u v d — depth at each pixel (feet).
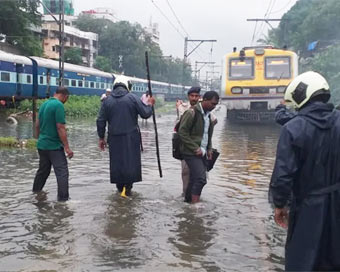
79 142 39.78
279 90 56.80
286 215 9.43
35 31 185.06
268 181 22.99
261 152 34.17
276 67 57.47
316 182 8.61
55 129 18.16
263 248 13.21
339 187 8.55
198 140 17.72
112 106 18.72
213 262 12.09
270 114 60.75
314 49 118.11
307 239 8.48
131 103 18.72
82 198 18.63
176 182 22.22
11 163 27.09
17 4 136.05
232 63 58.59
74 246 13.09
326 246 8.56
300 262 8.48
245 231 14.76
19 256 12.27
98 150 34.09
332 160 8.61
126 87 19.40
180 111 27.86
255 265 11.95
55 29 214.48
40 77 89.15
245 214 16.72
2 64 76.28
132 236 14.02
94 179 22.58
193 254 12.64
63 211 16.65
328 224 8.55
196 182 17.84
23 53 143.02
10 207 17.11
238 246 13.35
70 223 15.23
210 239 13.92
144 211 16.85
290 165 8.54
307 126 8.64
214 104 17.85
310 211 8.55
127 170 18.66
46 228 14.67
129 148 18.67
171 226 15.14
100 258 12.20
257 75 57.52
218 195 19.69
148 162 28.68
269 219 16.11
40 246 13.05
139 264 11.84
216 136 46.62
